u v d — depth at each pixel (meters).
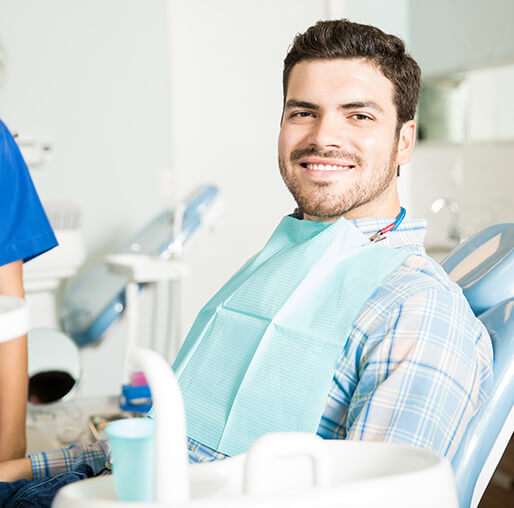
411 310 0.82
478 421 0.86
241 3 4.01
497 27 3.50
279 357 0.87
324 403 0.82
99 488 0.46
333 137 0.98
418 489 0.42
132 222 3.78
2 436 1.29
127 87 3.74
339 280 0.91
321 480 0.44
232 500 0.39
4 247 1.33
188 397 0.93
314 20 3.79
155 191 3.84
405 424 0.76
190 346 1.03
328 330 0.85
